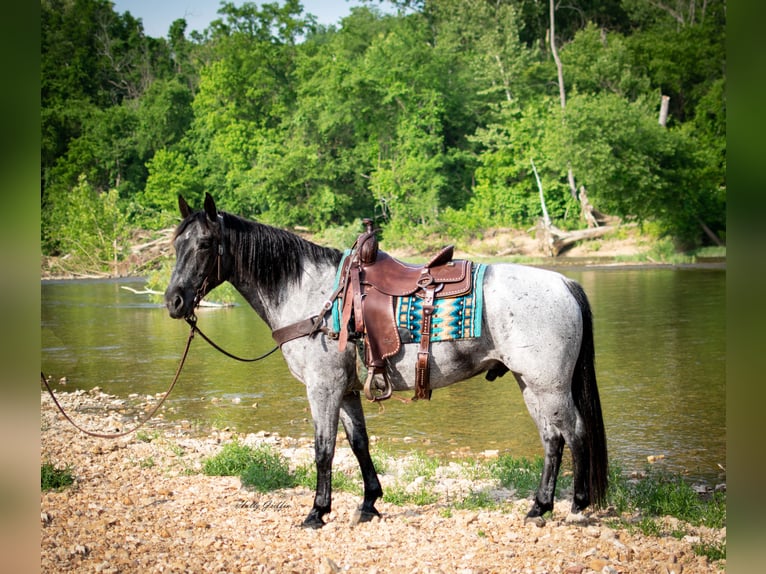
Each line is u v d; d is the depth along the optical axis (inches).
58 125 2033.7
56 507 218.5
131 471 264.2
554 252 1485.0
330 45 2186.3
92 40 2449.6
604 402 378.0
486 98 1899.6
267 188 1770.4
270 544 187.8
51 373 499.8
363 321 192.7
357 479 255.1
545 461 198.2
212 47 2412.6
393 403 392.5
